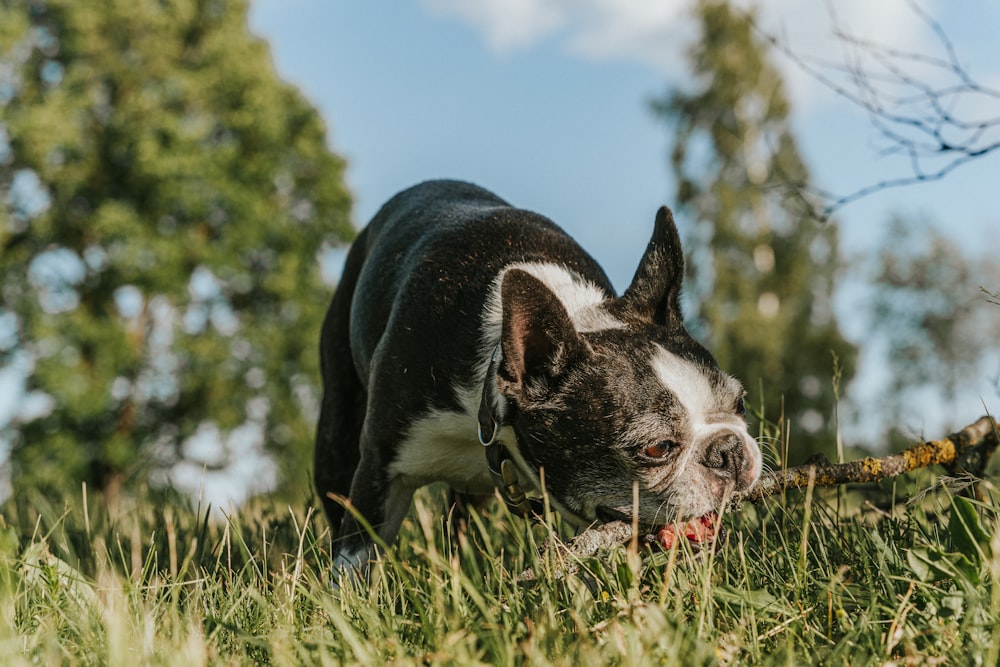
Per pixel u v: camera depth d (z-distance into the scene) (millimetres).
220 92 6773
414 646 815
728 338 7078
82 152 6391
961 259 9078
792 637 772
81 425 6297
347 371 1324
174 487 1435
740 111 7406
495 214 1177
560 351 1003
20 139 6223
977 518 848
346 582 936
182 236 6461
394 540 1155
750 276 7348
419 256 1161
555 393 1010
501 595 875
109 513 1487
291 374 6770
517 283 984
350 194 7148
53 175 6316
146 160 6219
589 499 1013
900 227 9273
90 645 801
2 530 1002
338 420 1317
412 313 1121
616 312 1062
